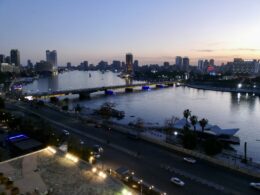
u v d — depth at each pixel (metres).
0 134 96.19
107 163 71.00
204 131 116.81
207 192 56.22
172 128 124.19
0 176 38.09
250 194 56.06
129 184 57.78
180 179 62.22
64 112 146.75
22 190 34.81
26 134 91.25
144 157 76.44
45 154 48.41
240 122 164.50
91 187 36.19
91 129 109.31
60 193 34.31
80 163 44.53
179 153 80.38
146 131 115.00
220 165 71.31
